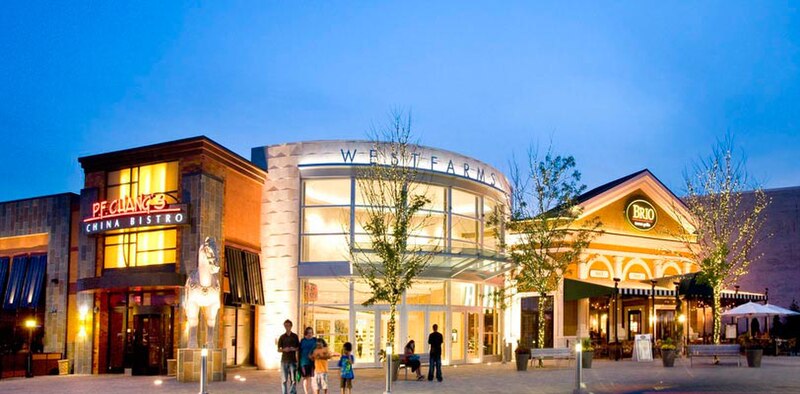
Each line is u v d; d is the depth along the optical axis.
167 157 27.75
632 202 42.38
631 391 20.47
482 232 35.16
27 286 31.52
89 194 29.03
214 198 27.69
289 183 31.36
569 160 35.75
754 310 35.88
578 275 39.47
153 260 27.66
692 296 38.12
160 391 20.81
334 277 30.50
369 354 30.84
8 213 32.69
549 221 34.69
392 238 28.61
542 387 21.70
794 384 22.11
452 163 33.25
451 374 27.25
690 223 42.59
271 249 31.14
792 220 49.06
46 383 24.20
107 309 28.77
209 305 24.09
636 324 41.78
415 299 31.95
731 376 25.14
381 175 29.09
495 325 36.62
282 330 30.44
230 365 29.02
